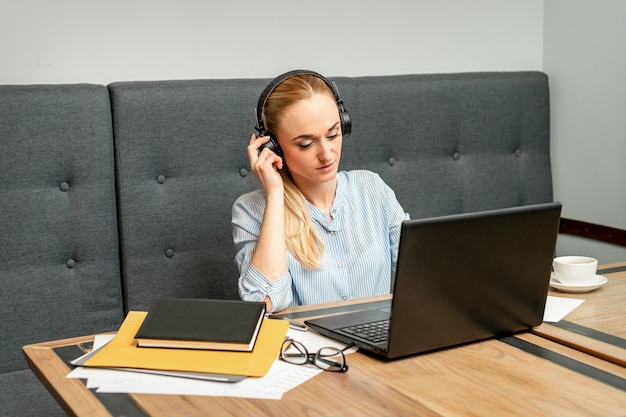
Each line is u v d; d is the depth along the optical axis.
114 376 1.40
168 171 2.52
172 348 1.49
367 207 2.21
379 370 1.43
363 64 3.04
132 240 2.46
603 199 3.15
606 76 3.09
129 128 2.45
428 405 1.27
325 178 1.97
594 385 1.35
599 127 3.14
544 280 1.62
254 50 2.83
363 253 2.16
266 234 1.93
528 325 1.64
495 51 3.29
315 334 1.62
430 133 2.93
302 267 2.07
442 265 1.46
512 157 3.12
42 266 2.37
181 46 2.71
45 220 2.36
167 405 1.29
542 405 1.27
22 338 2.33
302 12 2.90
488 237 1.51
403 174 2.88
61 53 2.55
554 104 3.32
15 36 2.49
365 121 2.81
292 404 1.28
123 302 2.50
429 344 1.50
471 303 1.54
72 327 2.40
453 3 3.18
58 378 1.41
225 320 1.54
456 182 2.99
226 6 2.76
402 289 1.43
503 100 3.07
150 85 2.49
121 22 2.62
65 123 2.36
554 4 3.28
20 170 2.32
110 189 2.45
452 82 2.97
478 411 1.25
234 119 2.58
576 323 1.68
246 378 1.38
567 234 3.30
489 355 1.50
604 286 1.96
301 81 1.96
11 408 2.08
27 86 2.35
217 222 2.57
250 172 2.62
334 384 1.36
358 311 1.76
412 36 3.12
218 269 2.57
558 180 3.33
